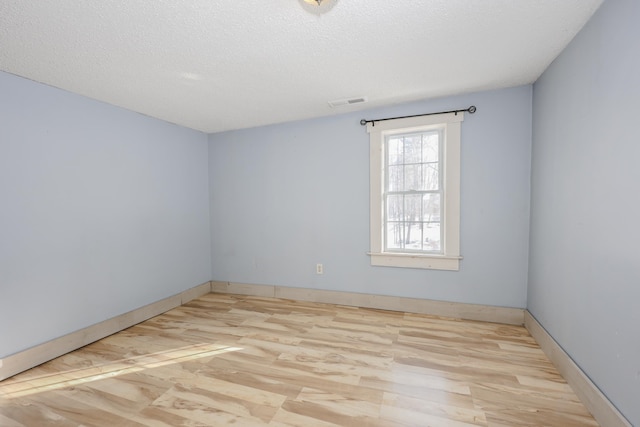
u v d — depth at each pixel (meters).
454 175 2.61
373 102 2.71
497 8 1.40
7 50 1.63
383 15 1.43
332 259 3.16
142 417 1.49
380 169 2.89
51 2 1.25
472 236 2.61
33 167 2.00
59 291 2.14
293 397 1.62
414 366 1.91
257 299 3.39
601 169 1.40
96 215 2.41
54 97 2.14
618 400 1.28
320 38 1.63
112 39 1.57
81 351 2.19
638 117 1.15
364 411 1.50
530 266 2.41
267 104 2.69
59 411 1.55
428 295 2.79
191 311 3.03
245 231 3.55
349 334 2.41
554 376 1.78
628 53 1.20
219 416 1.48
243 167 3.52
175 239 3.21
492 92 2.49
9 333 1.87
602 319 1.40
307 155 3.20
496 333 2.37
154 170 2.96
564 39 1.68
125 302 2.64
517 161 2.45
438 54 1.84
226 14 1.39
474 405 1.53
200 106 2.68
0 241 1.84
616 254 1.29
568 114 1.74
